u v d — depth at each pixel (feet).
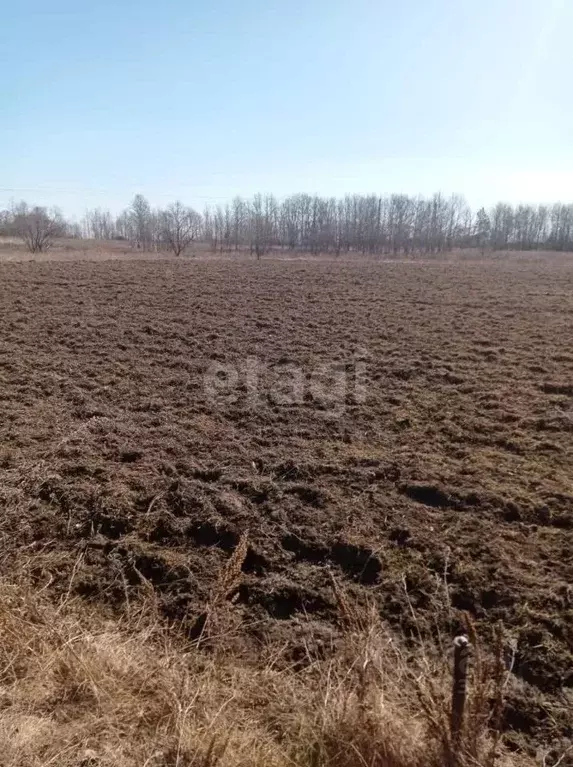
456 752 5.95
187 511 12.42
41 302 37.63
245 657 8.73
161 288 45.34
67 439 15.85
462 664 5.99
